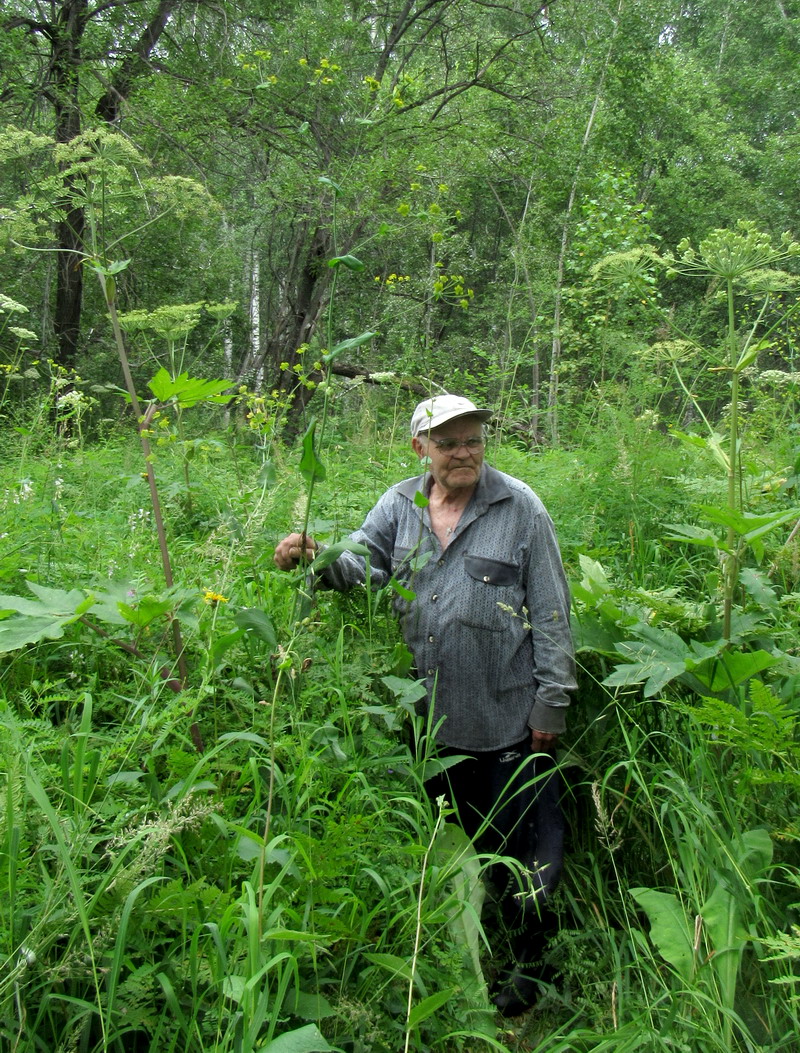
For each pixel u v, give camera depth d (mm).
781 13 27922
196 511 4387
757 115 26703
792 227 20484
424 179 12945
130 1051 2002
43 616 2295
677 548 4320
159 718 2273
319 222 13789
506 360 8617
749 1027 2320
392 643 3092
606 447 4754
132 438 8234
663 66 17969
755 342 2791
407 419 6594
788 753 2471
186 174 14469
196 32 15422
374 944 2312
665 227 20516
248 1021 1752
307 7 14641
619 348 6297
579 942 2805
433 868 2414
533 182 16141
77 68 13961
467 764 3189
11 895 1785
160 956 2068
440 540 3078
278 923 2018
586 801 3152
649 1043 2295
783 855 2607
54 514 3797
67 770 2105
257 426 4500
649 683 2701
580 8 16625
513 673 3008
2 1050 1753
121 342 2602
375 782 2672
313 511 4203
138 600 2480
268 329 19625
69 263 14219
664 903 2498
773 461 4602
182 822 1950
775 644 2961
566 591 3068
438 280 3617
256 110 13703
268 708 2582
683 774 2904
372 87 5129
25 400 6949
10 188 12078
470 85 15281
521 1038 2654
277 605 3260
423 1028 2266
